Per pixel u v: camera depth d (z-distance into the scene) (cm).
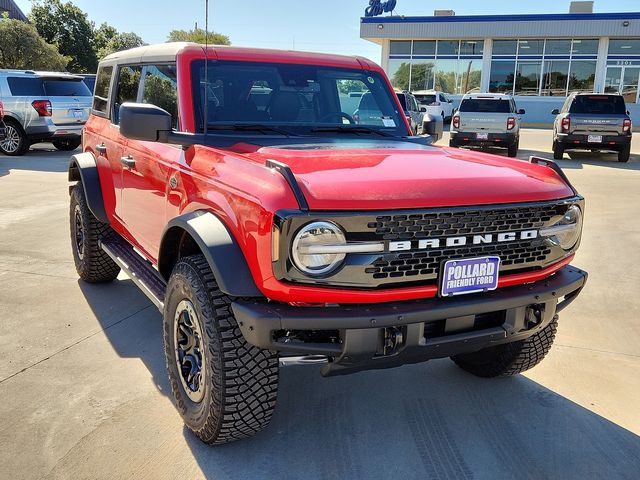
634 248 684
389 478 278
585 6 3262
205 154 313
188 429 312
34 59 3322
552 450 303
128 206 416
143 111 308
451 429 320
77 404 333
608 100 1592
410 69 3353
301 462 288
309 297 245
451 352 276
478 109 1675
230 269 255
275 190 246
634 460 296
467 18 3142
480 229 268
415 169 284
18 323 445
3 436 301
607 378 381
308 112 394
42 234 705
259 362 269
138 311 473
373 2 3322
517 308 283
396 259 252
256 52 386
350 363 257
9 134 1447
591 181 1211
